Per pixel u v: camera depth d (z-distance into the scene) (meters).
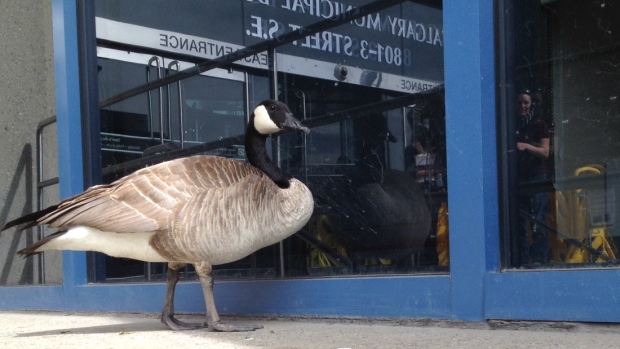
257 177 4.22
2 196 7.79
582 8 3.91
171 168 4.12
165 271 5.54
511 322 3.70
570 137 3.91
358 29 4.75
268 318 4.73
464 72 3.84
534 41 3.96
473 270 3.81
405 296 4.11
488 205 3.79
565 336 3.37
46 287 6.26
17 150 7.93
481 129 3.78
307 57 5.11
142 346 3.73
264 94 5.36
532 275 3.62
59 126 6.12
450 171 3.90
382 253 4.54
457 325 3.88
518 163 3.87
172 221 3.99
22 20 7.96
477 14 3.79
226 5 5.57
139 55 5.95
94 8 6.11
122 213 3.99
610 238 3.72
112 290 5.66
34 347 3.87
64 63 6.05
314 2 5.05
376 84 4.65
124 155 5.98
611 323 3.39
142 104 5.95
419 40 4.37
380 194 4.58
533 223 3.85
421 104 4.37
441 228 4.25
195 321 4.83
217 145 5.59
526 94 3.92
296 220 4.33
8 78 7.91
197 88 5.67
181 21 5.74
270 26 5.29
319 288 4.51
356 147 4.77
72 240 4.12
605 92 3.84
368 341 3.57
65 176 6.05
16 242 7.81
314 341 3.65
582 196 3.84
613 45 3.81
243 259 5.16
